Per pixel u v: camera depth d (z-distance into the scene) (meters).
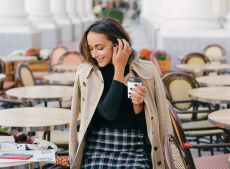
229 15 10.41
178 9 10.10
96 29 1.85
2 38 11.52
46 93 3.88
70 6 24.89
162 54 7.93
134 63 1.97
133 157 1.88
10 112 2.93
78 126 2.68
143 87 1.79
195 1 9.92
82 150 1.95
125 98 1.92
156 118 1.94
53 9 20.75
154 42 14.78
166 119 1.97
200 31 9.85
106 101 1.84
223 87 4.17
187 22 10.00
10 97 3.75
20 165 1.80
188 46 9.87
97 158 1.90
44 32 15.34
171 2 10.34
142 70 1.96
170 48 9.89
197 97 3.64
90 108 1.92
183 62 7.08
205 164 2.65
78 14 26.14
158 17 17.80
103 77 1.96
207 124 3.69
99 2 55.50
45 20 15.43
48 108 3.09
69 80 4.84
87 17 30.59
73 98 2.04
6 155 1.92
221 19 11.02
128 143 1.92
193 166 2.47
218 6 11.58
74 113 2.04
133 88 1.79
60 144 3.18
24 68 4.77
